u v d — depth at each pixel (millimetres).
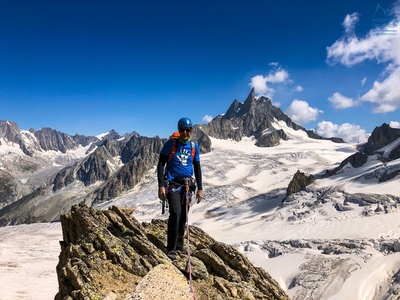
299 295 55969
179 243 8711
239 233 107562
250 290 8141
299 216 107250
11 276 61812
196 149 8109
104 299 6094
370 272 58125
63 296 6699
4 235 142875
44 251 94000
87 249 7609
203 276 7949
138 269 7340
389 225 82312
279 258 73000
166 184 7938
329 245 74312
